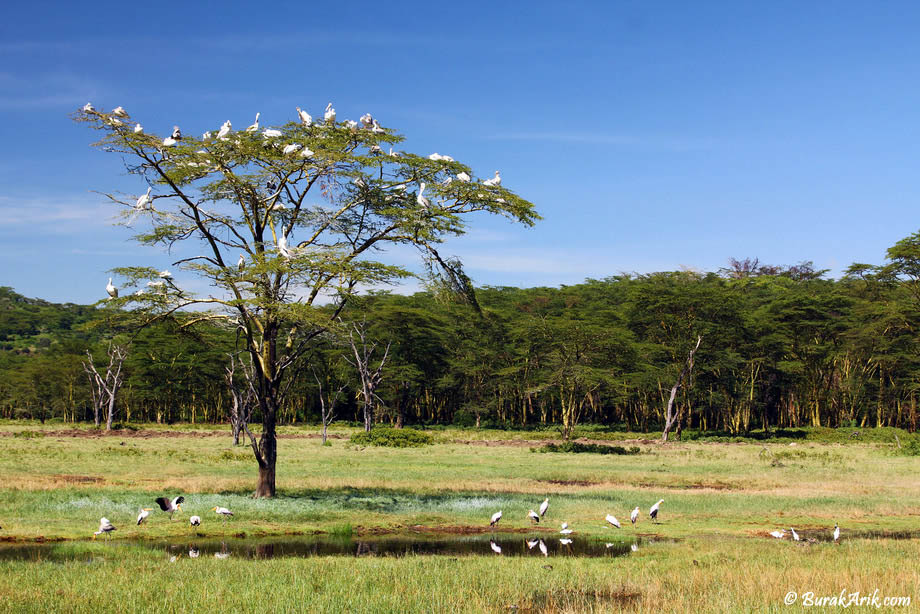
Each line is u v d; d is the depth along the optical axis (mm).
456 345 83938
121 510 20688
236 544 17594
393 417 87875
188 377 82812
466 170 24594
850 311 74500
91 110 20844
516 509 22797
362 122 24094
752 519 22094
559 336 63250
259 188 23625
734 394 72250
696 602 11266
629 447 55969
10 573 12875
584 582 12977
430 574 13234
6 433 61375
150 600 11125
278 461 39469
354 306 25219
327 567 13891
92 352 89750
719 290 70875
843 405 76625
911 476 35094
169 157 22562
